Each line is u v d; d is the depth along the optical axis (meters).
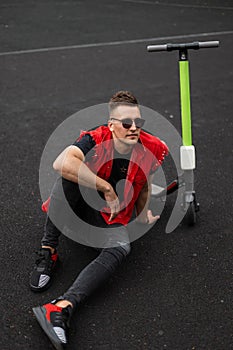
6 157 8.49
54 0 18.30
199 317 5.32
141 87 11.07
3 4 17.88
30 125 9.56
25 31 14.83
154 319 5.31
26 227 6.75
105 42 13.80
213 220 6.82
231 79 11.39
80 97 10.69
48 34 14.53
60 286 5.78
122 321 5.30
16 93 10.90
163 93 10.79
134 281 5.84
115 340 5.07
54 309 4.99
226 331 5.14
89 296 5.55
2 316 5.37
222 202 7.20
